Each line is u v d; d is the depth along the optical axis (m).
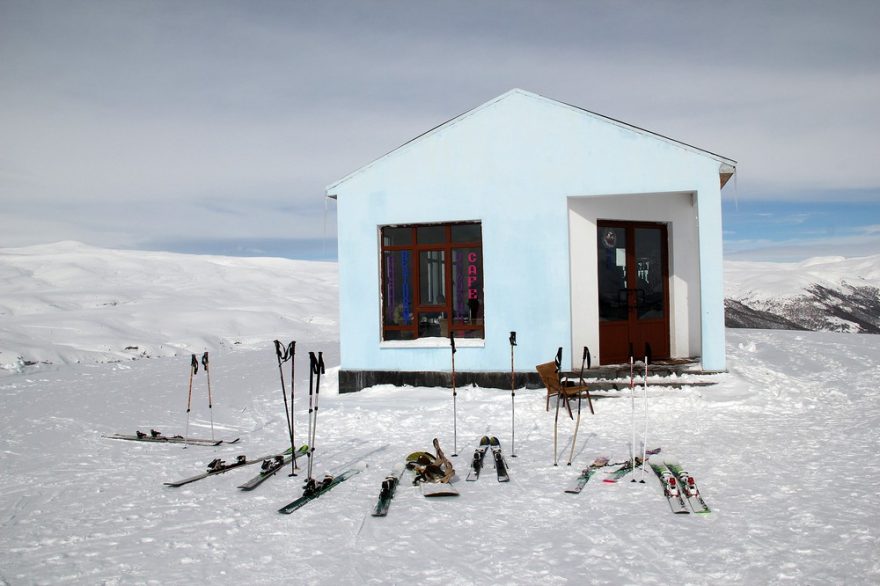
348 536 5.18
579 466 6.97
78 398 13.33
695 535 4.91
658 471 6.45
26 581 4.52
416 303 11.98
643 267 12.02
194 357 9.16
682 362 11.47
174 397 13.22
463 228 11.77
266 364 19.52
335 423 9.70
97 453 8.38
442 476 6.59
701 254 10.77
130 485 6.85
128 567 4.71
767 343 18.58
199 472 7.32
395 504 5.93
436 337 11.89
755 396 9.87
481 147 11.42
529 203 11.23
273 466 7.17
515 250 11.29
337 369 14.05
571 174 11.09
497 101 11.35
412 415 9.81
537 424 9.04
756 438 7.80
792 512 5.27
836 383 11.47
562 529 5.15
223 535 5.29
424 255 11.98
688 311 12.14
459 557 4.68
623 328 11.78
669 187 10.81
